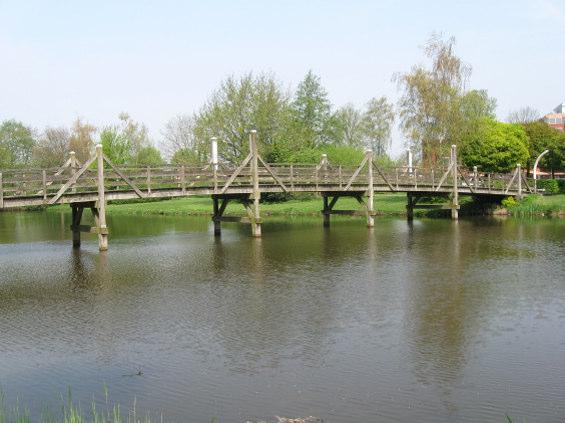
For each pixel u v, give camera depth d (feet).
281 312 48.01
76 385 33.40
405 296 53.11
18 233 113.70
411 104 157.07
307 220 136.15
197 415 29.30
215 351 38.58
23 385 33.47
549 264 68.90
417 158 158.61
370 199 113.09
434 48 156.56
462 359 36.52
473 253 78.18
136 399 31.35
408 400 30.66
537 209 135.95
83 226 86.48
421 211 145.59
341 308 49.01
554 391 31.55
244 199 98.32
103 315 47.98
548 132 220.02
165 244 92.22
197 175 88.69
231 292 55.77
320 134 247.50
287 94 181.57
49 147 229.66
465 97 158.40
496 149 173.47
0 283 61.46
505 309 48.16
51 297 54.65
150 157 221.46
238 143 176.04
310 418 28.71
